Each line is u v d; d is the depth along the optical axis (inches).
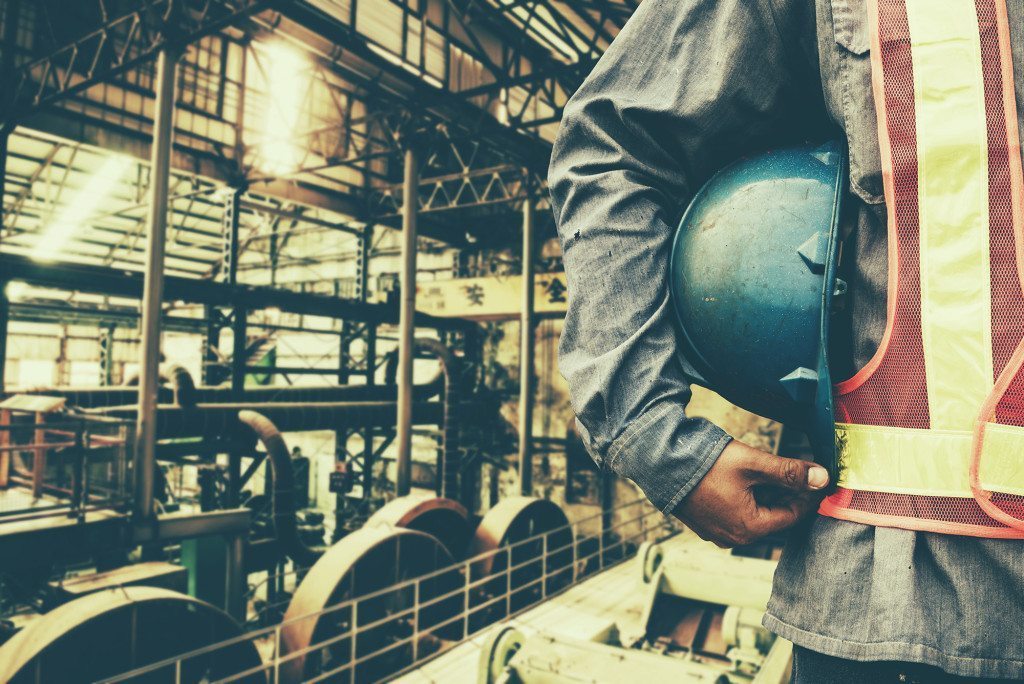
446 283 637.9
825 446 20.0
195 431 439.8
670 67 22.9
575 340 21.9
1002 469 16.9
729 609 178.7
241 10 295.7
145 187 631.2
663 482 19.7
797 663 19.9
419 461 722.8
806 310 20.7
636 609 240.8
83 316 649.6
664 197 23.4
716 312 21.8
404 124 453.1
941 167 17.9
